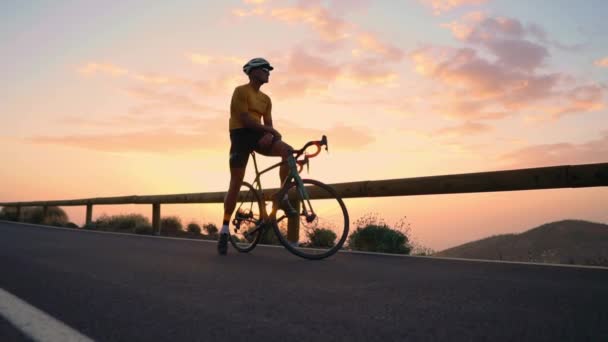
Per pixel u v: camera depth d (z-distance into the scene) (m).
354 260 4.41
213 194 8.47
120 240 6.75
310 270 3.57
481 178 4.96
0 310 2.12
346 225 4.64
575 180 4.32
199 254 4.79
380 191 5.79
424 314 2.08
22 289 2.63
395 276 3.26
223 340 1.68
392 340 1.69
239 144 4.81
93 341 1.66
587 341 1.68
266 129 4.73
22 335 1.73
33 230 9.45
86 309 2.14
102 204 12.69
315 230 5.10
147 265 3.74
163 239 7.15
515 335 1.75
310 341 1.68
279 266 3.82
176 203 9.45
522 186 4.67
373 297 2.46
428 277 3.22
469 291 2.66
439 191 5.28
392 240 5.96
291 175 4.85
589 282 3.01
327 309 2.17
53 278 3.02
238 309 2.16
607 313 2.11
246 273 3.34
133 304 2.25
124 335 1.74
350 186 6.13
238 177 4.83
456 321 1.96
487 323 1.93
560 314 2.09
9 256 4.32
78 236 7.58
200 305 2.24
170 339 1.69
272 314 2.07
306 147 4.72
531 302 2.35
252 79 4.88
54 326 1.85
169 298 2.40
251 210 5.13
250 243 5.20
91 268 3.51
